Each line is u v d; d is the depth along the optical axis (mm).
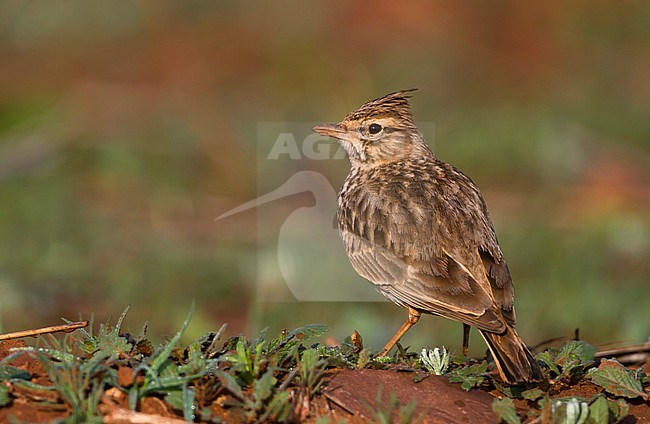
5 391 6648
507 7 29484
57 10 29359
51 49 28359
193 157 19797
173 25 29188
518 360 7809
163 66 26938
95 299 13812
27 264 14383
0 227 15750
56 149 20047
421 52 26438
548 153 20469
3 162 19500
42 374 6965
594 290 14039
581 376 8008
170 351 6965
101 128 21734
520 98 24469
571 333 13250
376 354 9156
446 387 7590
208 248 15359
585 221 17297
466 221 9133
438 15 29453
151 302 13789
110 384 6754
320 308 13133
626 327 12922
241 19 29516
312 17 29156
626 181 19844
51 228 15891
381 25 28891
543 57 28094
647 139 22000
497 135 20984
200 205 17766
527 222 17062
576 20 29641
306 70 24562
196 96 24109
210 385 6812
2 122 22484
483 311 8352
